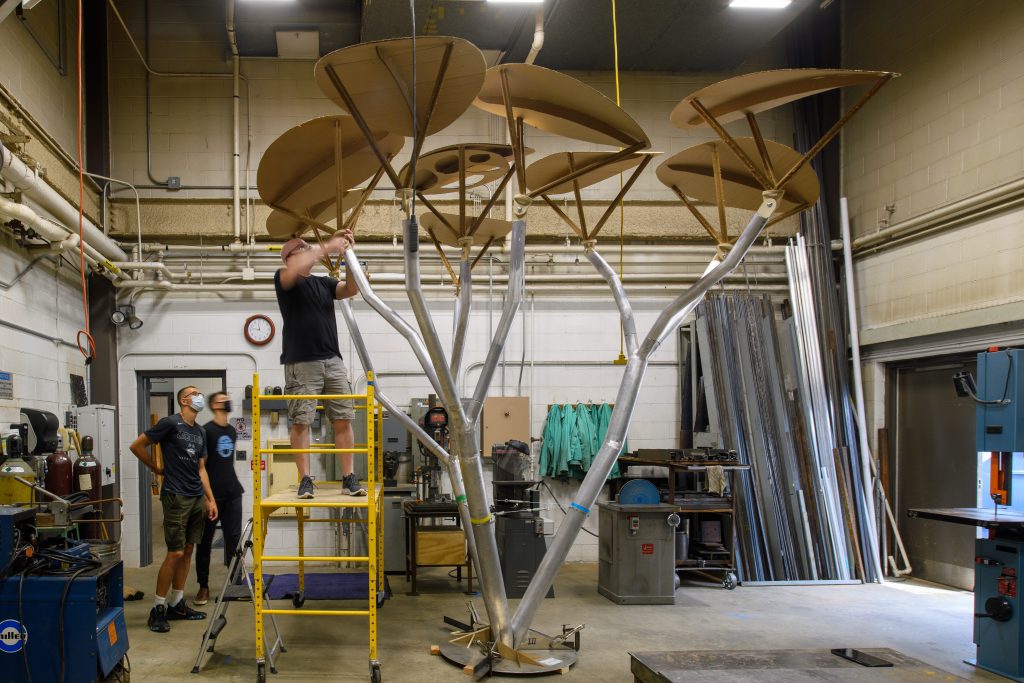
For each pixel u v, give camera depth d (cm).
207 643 443
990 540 451
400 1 638
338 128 392
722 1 652
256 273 758
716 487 662
